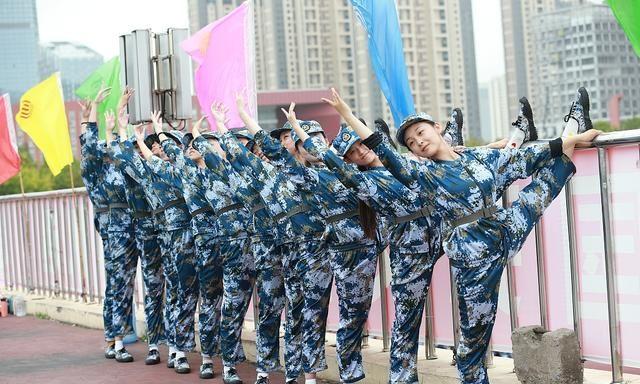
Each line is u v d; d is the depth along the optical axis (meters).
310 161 6.38
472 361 5.27
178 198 8.00
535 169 5.23
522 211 5.22
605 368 6.12
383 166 5.73
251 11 9.16
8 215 14.14
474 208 5.12
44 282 13.20
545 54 170.00
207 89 9.41
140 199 8.58
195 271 8.09
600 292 5.55
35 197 13.11
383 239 6.21
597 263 5.55
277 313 7.06
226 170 7.08
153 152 8.35
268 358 7.09
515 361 5.74
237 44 9.23
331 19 154.88
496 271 5.13
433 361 6.66
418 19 159.38
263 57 156.25
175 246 8.03
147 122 9.41
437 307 6.63
